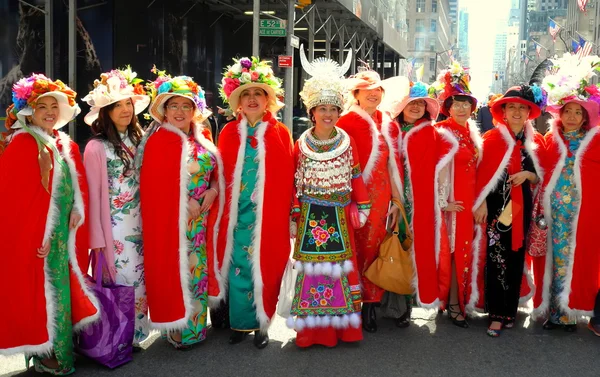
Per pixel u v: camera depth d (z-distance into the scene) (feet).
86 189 12.26
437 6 293.64
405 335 14.61
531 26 410.72
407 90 14.89
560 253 14.78
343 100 13.56
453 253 15.29
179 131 13.21
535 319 15.80
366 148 14.46
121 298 12.49
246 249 13.69
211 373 12.30
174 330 13.38
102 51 41.91
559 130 14.94
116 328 12.41
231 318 13.82
